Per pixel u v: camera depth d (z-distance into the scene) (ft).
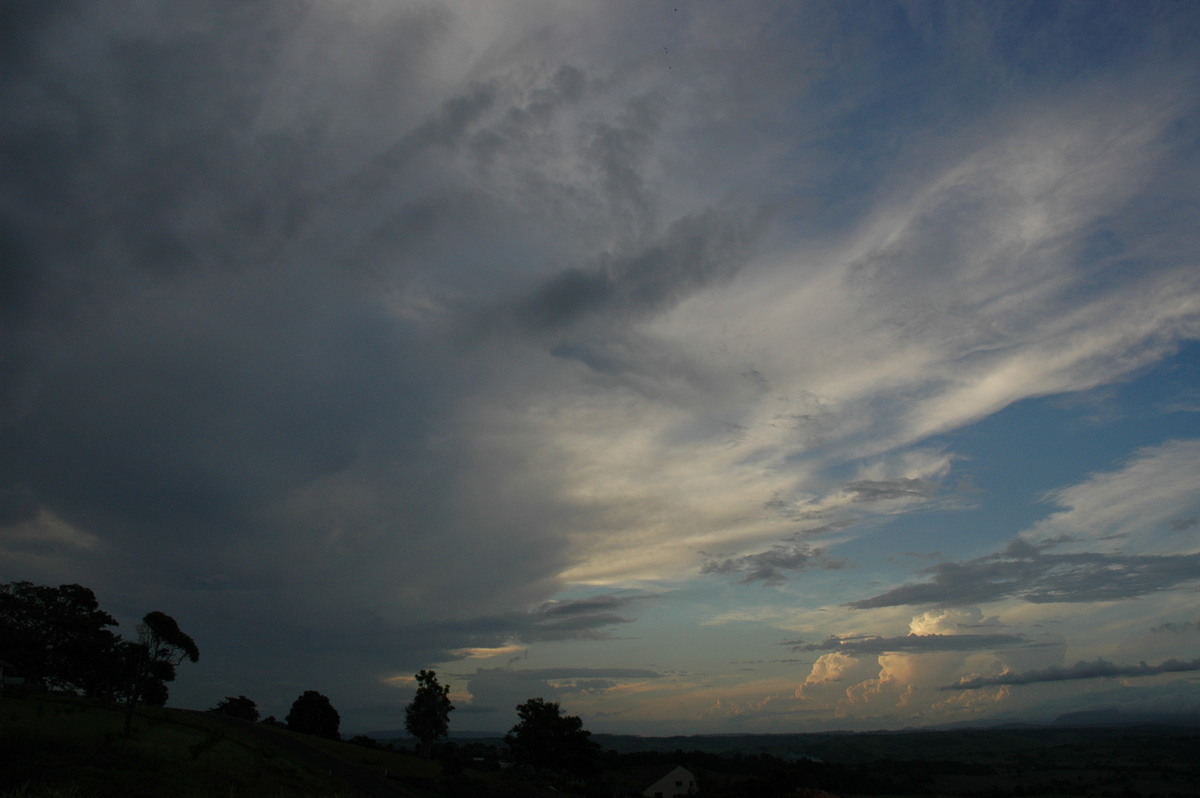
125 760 129.08
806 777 148.66
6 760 114.93
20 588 257.14
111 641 262.26
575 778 277.44
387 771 198.90
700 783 260.42
